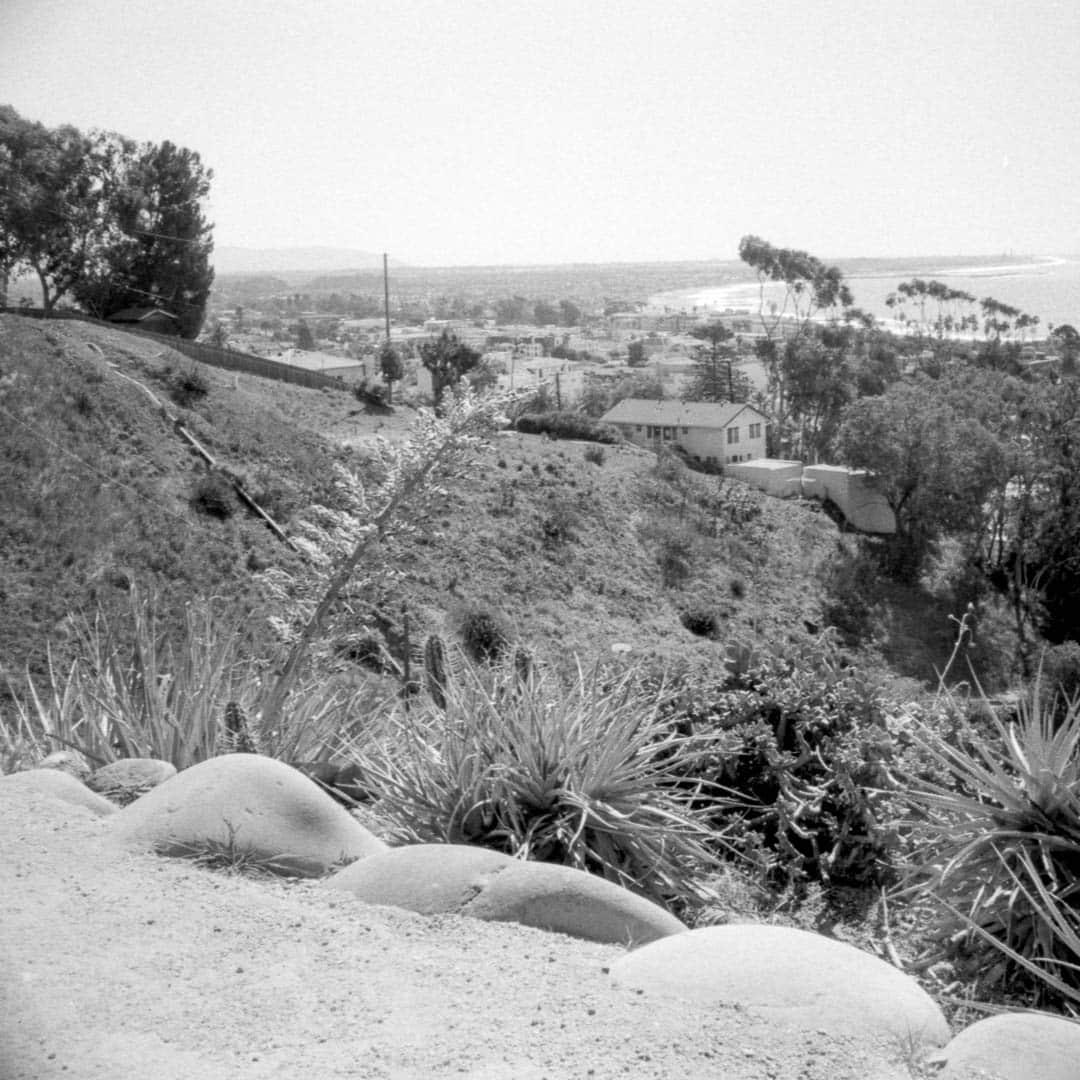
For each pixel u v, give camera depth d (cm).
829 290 10456
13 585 2602
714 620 4359
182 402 4231
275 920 342
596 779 473
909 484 5594
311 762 545
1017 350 10119
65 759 521
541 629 3788
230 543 3319
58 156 6412
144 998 287
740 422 6988
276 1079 246
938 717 546
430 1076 248
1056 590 5300
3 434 3281
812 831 502
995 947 398
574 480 4947
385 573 667
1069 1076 245
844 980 290
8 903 350
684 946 314
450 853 379
